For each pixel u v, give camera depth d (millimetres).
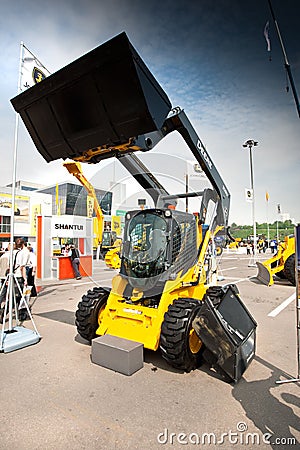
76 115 3039
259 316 6078
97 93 2828
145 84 2650
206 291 4531
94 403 2832
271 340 4660
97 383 3221
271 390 3104
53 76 2986
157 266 3838
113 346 3527
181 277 3875
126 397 2939
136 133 2855
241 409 2752
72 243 12555
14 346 4164
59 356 3965
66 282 10688
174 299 3799
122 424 2520
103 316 4148
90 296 4344
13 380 3287
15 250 5758
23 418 2594
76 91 2930
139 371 3521
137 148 3215
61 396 2953
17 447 2242
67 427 2473
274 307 6855
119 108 2797
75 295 8273
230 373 3160
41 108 3213
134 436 2373
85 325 4172
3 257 5734
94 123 2979
